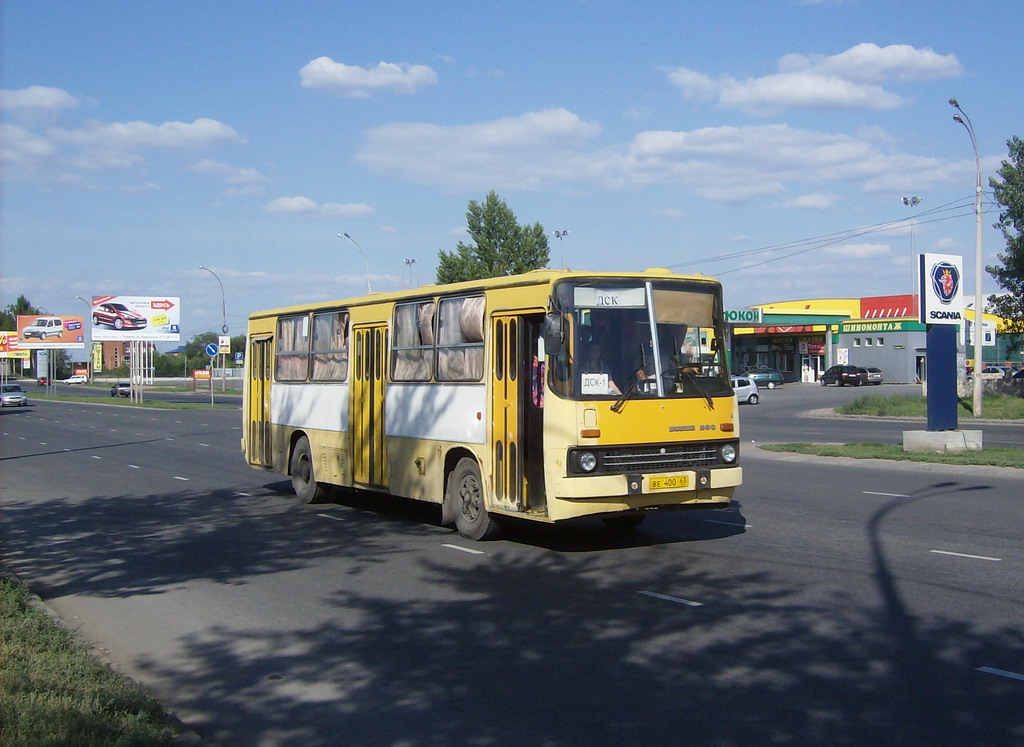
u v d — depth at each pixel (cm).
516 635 781
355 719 605
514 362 1124
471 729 578
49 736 528
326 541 1273
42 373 12606
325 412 1570
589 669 683
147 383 11138
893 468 2005
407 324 1352
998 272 4084
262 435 1806
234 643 792
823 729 552
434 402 1281
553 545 1184
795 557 1054
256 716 618
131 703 602
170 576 1071
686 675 660
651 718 581
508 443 1132
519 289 1117
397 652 748
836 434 3128
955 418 2244
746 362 8488
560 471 1030
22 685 622
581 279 1065
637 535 1234
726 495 1116
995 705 581
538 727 575
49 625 805
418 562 1104
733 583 936
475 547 1188
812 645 718
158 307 7244
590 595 909
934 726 550
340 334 1530
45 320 10788
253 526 1421
